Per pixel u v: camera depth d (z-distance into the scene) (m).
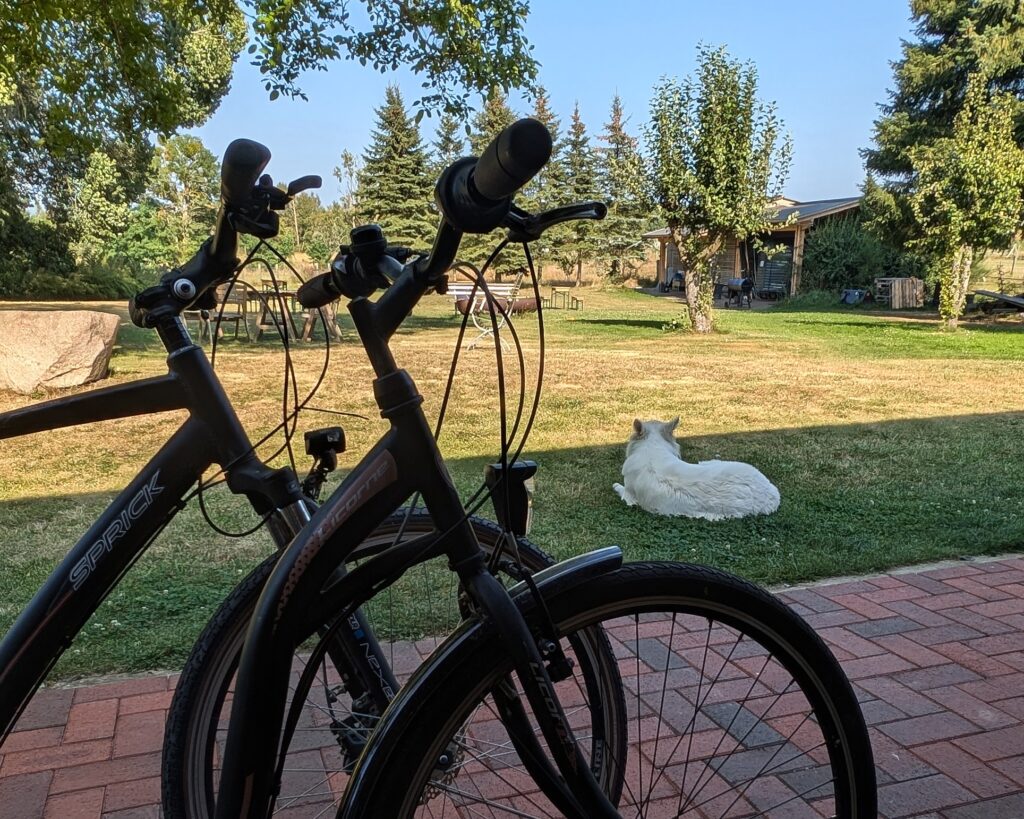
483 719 2.22
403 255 1.34
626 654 2.83
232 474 1.42
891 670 2.73
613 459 5.93
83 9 6.77
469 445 6.37
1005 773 2.16
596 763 1.72
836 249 28.34
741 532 4.22
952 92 22.17
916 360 11.80
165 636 3.01
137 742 2.35
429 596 3.10
